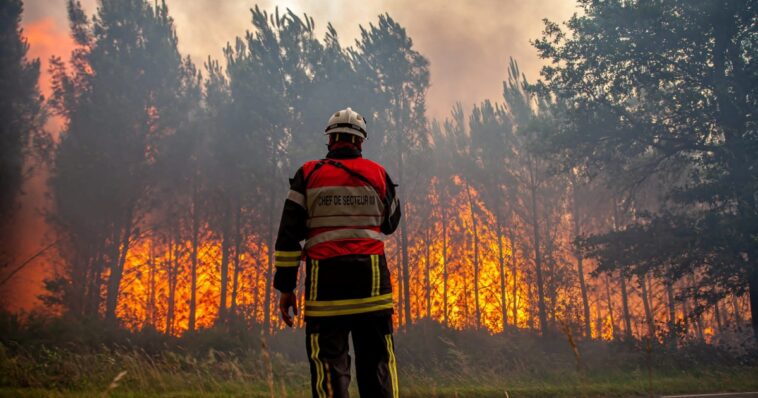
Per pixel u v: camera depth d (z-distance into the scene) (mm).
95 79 27797
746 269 19203
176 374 9164
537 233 28953
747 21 20922
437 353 16469
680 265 21078
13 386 7562
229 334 16047
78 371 8531
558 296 26906
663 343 18828
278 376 10453
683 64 22531
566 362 17188
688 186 22438
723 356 17562
